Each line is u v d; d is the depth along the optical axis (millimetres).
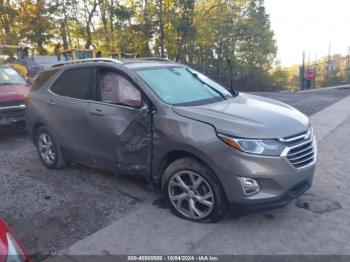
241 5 36875
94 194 4664
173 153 3895
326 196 4414
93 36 32594
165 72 4645
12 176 5469
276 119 3748
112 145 4430
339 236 3510
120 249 3410
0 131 7715
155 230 3709
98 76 4672
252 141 3371
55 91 5316
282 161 3406
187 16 31688
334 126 8125
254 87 45875
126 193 4660
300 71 23000
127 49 31594
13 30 28312
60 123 5156
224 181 3480
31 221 4008
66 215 4113
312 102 11969
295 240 3463
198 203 3869
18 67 11898
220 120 3590
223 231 3646
